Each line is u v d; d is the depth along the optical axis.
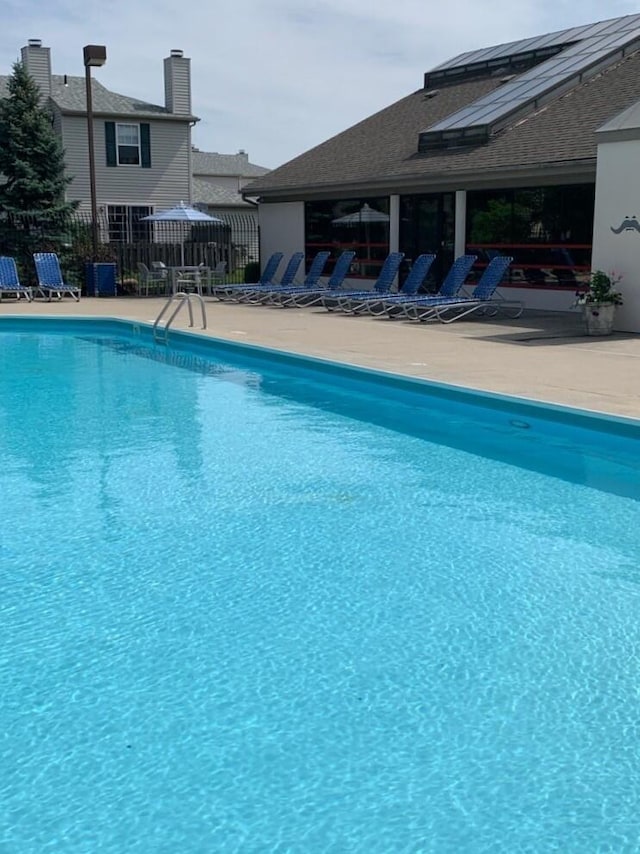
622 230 12.93
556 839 2.63
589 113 17.08
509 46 25.02
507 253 18.00
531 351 11.26
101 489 6.45
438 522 5.71
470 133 18.81
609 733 3.19
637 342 11.99
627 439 7.19
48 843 2.65
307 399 9.95
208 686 3.57
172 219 22.22
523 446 7.84
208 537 5.41
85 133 32.38
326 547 5.23
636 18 20.97
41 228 24.77
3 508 6.00
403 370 9.77
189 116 33.81
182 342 14.15
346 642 3.97
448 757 3.05
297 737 3.20
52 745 3.15
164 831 2.70
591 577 4.75
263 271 25.42
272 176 25.23
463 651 3.87
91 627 4.14
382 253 21.39
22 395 10.19
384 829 2.69
